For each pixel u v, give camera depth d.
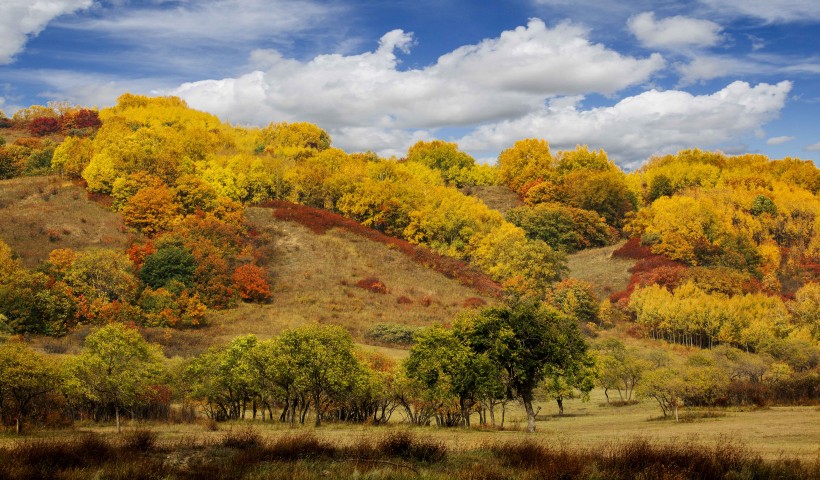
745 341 73.19
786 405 42.72
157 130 139.12
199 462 16.45
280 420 37.53
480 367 32.69
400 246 98.19
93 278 64.19
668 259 107.12
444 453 17.72
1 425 29.06
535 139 170.12
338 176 113.75
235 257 80.19
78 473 14.59
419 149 186.62
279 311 70.25
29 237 76.19
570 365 33.66
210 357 39.75
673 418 37.66
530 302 35.03
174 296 65.56
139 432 19.20
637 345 76.69
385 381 37.62
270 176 109.62
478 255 101.00
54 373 30.34
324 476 15.12
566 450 17.30
